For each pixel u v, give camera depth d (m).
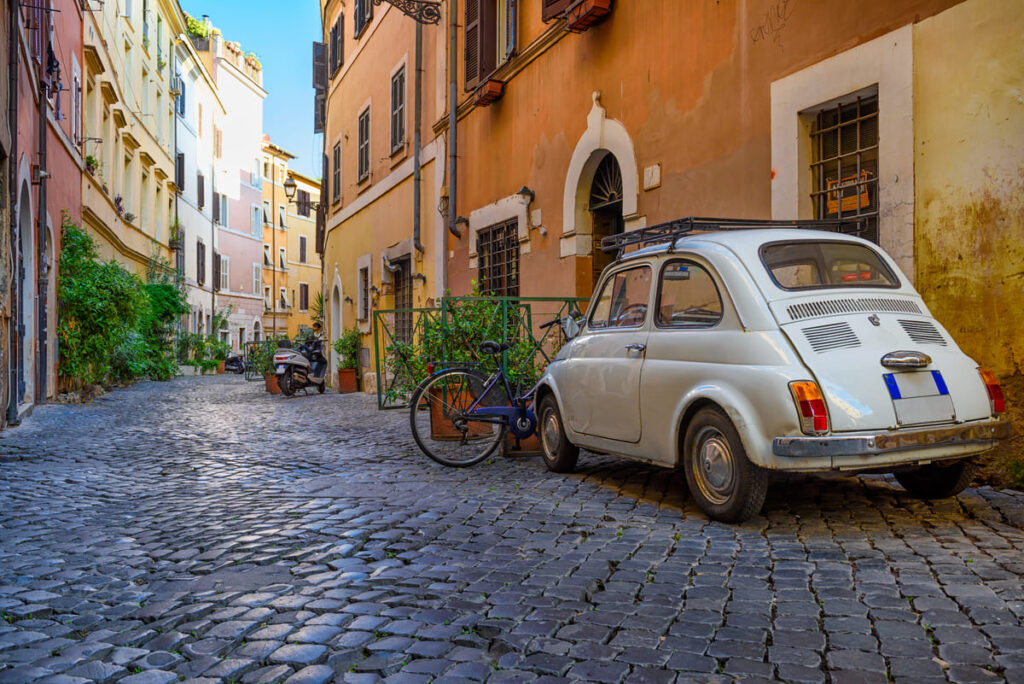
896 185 5.88
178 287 33.66
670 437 5.05
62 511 5.56
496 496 5.70
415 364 10.45
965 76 5.39
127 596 3.67
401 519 5.07
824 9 6.49
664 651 2.90
